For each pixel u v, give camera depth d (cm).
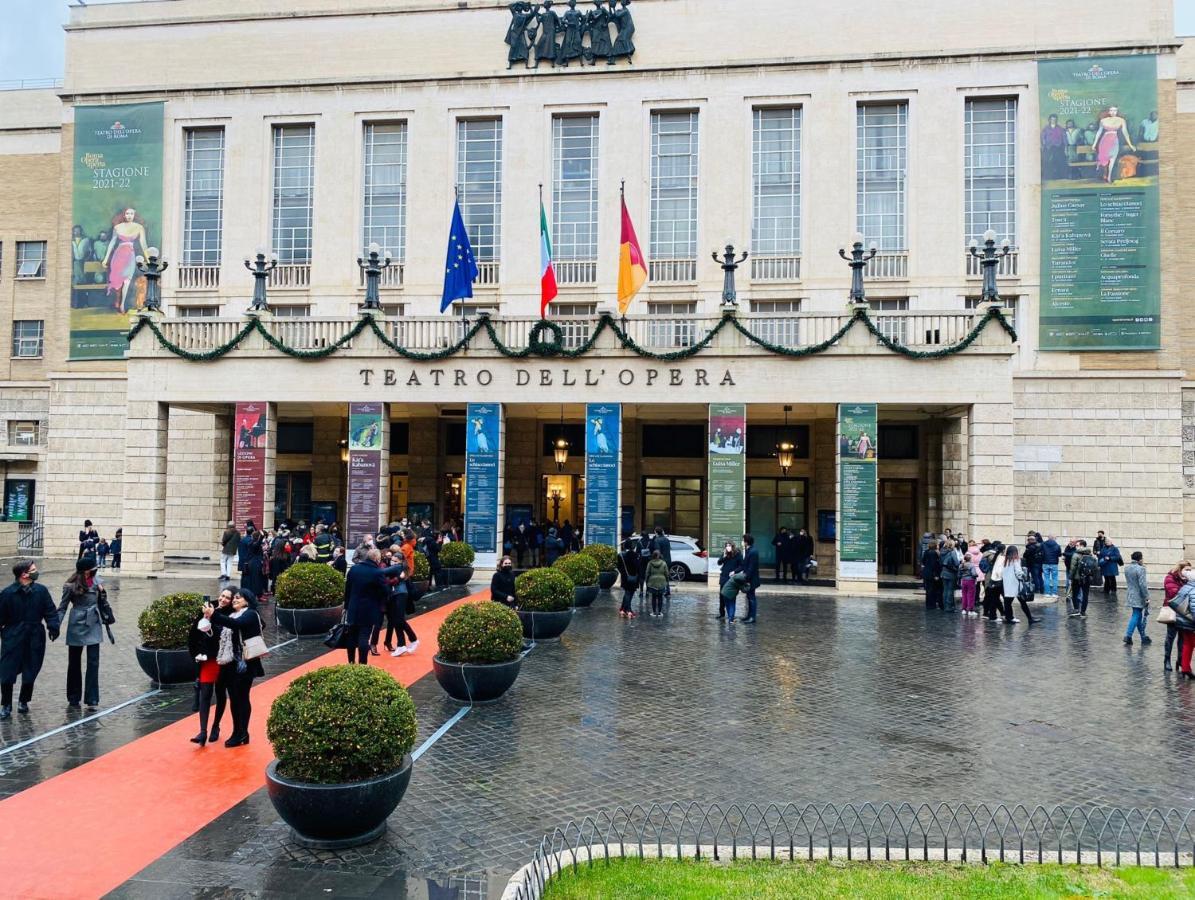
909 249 2688
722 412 2253
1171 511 2541
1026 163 2644
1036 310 2625
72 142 3038
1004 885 585
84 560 1052
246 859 626
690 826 690
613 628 1652
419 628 1584
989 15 2684
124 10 3034
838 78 2728
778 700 1104
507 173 2850
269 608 1795
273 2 3011
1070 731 974
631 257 2338
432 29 2914
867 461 2189
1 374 3381
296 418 2983
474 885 586
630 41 2817
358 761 641
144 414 2428
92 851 636
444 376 2352
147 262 2473
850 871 604
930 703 1094
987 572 1870
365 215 2925
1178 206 2780
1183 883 591
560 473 2955
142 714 1008
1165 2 2605
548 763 848
